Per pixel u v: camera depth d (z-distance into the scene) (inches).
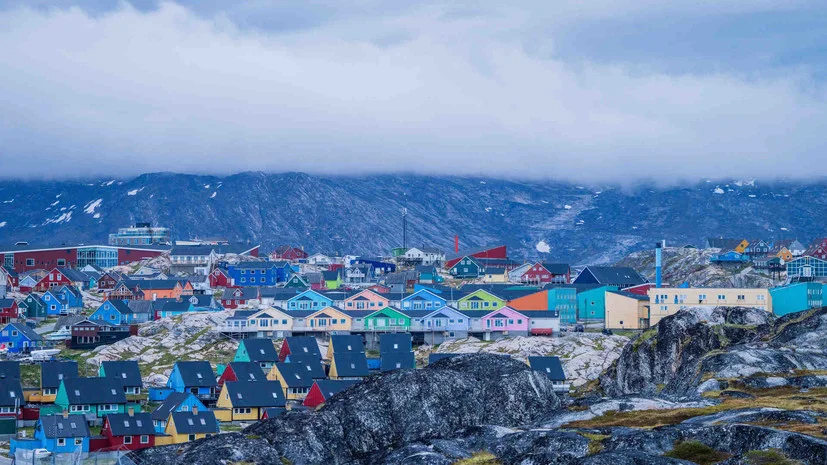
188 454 7332.7
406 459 6884.8
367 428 7859.3
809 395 7785.4
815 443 5880.9
